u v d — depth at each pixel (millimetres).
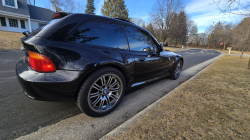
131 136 1311
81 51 1454
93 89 1646
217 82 3184
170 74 3467
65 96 1414
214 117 1660
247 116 1700
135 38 2217
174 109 1836
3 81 2814
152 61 2459
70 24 1483
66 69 1347
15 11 15734
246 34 10320
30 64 1332
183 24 28406
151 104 2008
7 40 9172
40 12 19719
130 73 2008
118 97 1902
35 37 1360
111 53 1725
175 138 1287
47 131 1427
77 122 1605
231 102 2090
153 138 1281
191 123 1529
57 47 1326
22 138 1309
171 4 19766
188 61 8109
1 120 1555
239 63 7098
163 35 22078
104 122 1632
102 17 1812
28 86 1275
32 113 1734
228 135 1344
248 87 2811
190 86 2859
